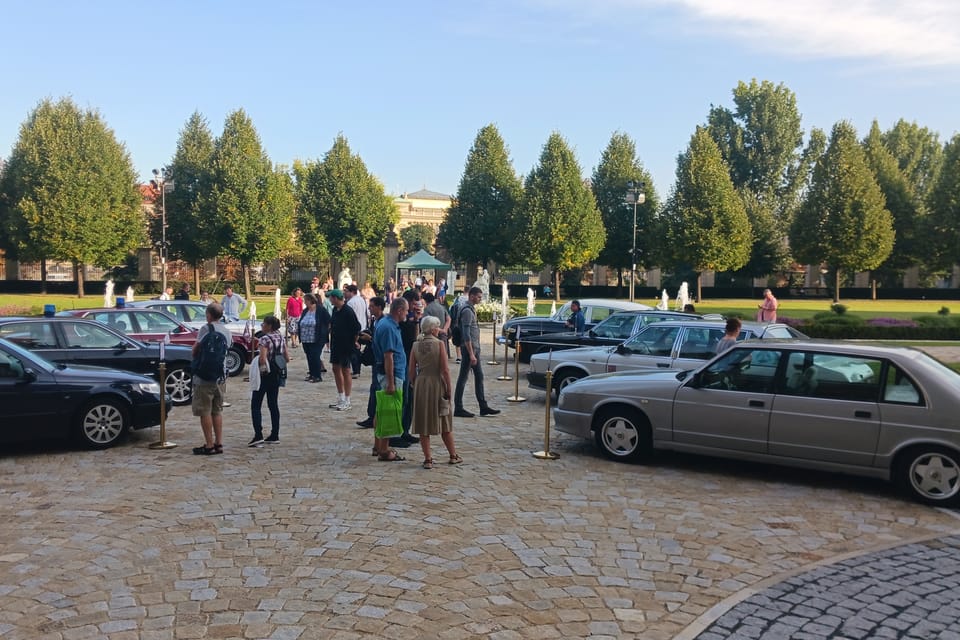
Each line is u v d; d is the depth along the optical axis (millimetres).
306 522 6457
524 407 12711
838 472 7996
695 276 64688
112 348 12016
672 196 55312
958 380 7559
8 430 8695
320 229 62469
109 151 54000
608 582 5273
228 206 53500
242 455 8953
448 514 6734
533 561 5637
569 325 17359
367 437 10078
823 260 55812
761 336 11516
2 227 56875
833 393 7738
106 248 53156
